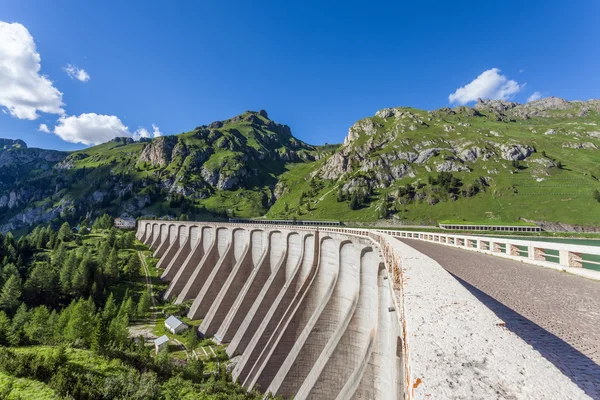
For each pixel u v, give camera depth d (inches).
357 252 1561.3
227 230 3358.8
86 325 2160.4
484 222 6742.1
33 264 4500.5
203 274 3398.1
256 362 1867.6
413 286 379.6
